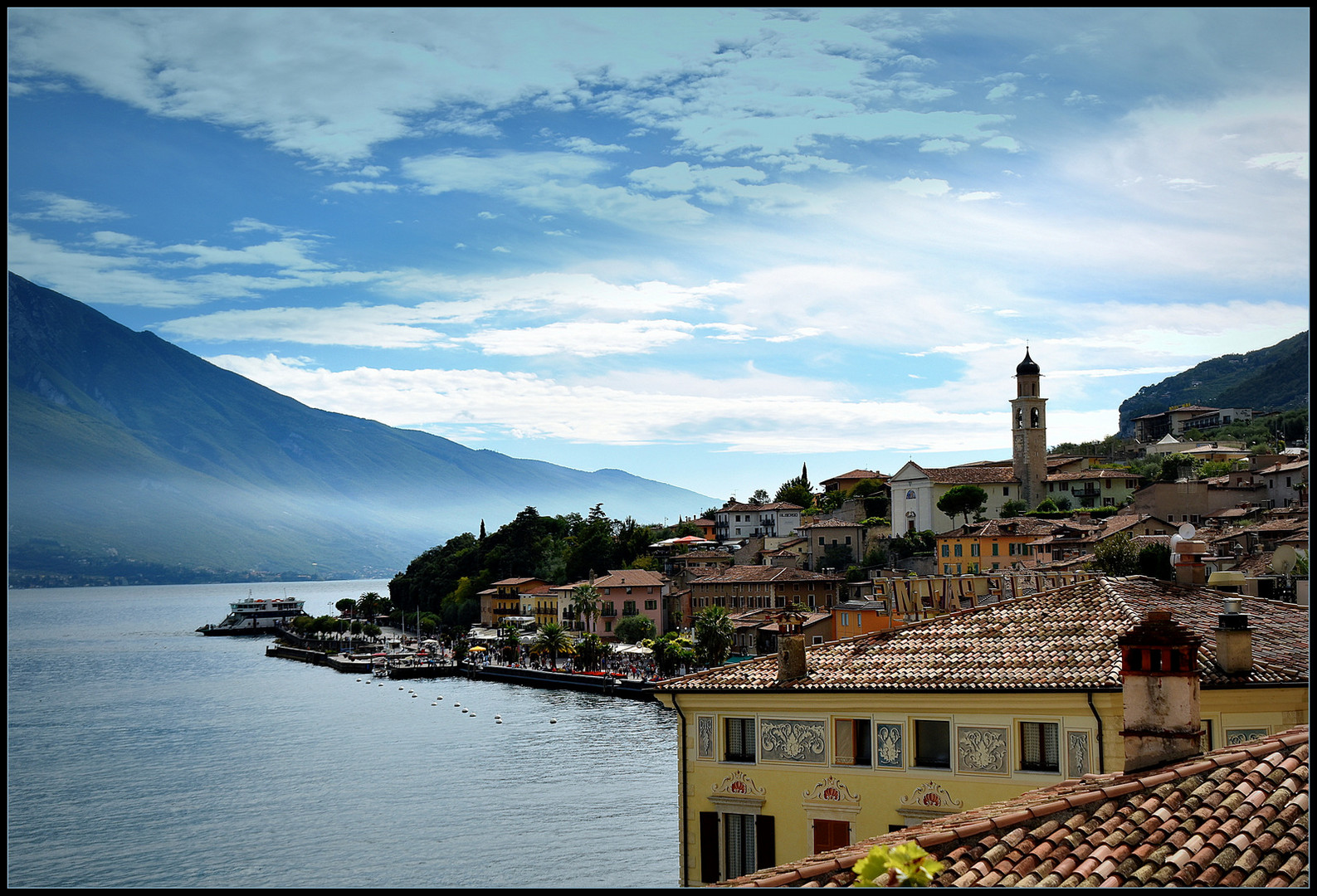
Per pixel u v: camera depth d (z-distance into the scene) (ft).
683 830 137.59
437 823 367.66
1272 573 412.57
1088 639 123.95
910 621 178.19
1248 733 112.16
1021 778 115.34
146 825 380.99
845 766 126.31
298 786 442.09
